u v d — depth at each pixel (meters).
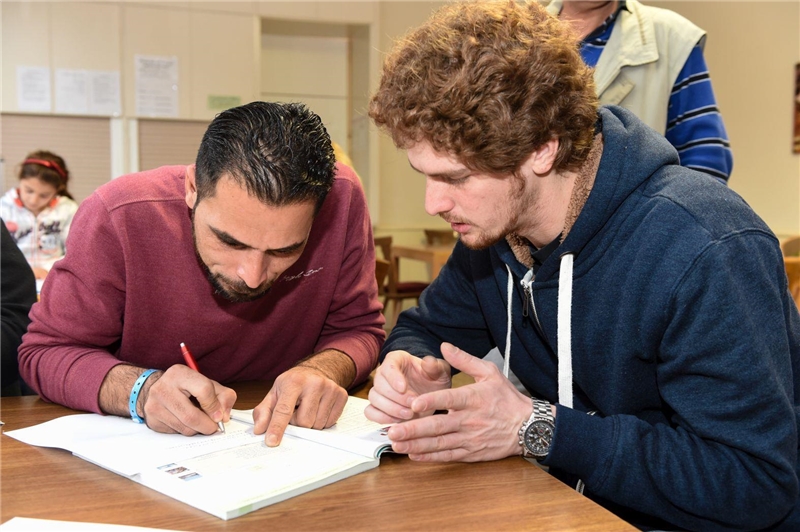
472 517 0.78
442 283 1.44
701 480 0.89
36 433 1.04
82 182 4.98
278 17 5.27
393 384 1.07
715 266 0.90
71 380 1.17
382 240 4.98
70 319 1.27
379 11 5.59
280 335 1.48
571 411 0.96
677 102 1.90
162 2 5.01
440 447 0.92
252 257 1.06
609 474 0.92
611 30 1.94
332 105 5.93
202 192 1.04
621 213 1.02
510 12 0.96
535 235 1.10
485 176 0.96
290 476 0.87
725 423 0.89
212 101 5.20
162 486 0.83
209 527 0.74
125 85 4.99
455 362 0.98
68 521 0.75
